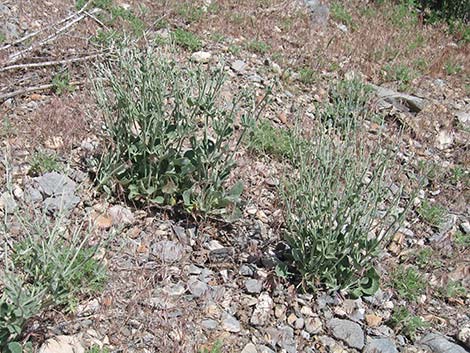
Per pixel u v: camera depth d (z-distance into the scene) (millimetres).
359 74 2289
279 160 1686
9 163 1406
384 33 2785
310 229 1249
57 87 1741
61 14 2156
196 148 1343
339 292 1274
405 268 1404
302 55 2354
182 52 2135
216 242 1343
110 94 1682
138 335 1104
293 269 1303
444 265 1448
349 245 1235
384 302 1288
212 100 1375
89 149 1534
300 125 1823
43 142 1531
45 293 1053
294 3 2779
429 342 1213
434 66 2578
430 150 1978
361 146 1420
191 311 1168
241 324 1178
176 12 2400
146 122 1350
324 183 1248
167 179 1351
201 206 1346
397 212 1593
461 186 1800
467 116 2201
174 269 1252
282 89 2084
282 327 1188
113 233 1159
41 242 1115
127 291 1178
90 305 1131
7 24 1982
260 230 1403
